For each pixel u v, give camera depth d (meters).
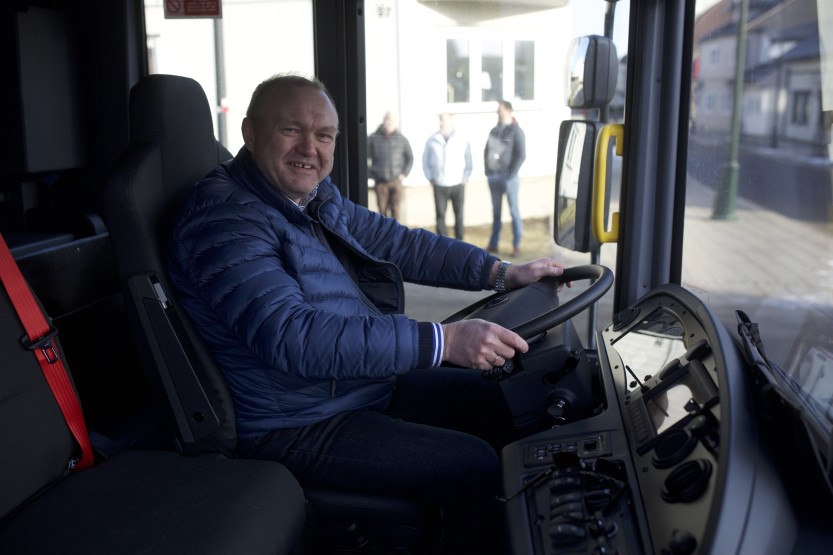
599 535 1.17
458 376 2.07
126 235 1.65
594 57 1.95
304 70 2.31
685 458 1.19
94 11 2.35
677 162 2.00
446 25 4.70
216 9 2.32
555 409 1.67
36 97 2.25
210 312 1.72
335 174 2.34
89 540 1.32
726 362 1.25
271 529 1.42
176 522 1.37
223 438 1.72
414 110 4.89
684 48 1.94
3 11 2.18
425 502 1.69
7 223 2.36
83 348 2.21
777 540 1.02
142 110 1.76
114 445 1.74
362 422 1.77
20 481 1.43
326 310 1.80
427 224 5.27
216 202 1.71
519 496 1.32
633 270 2.08
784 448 1.16
